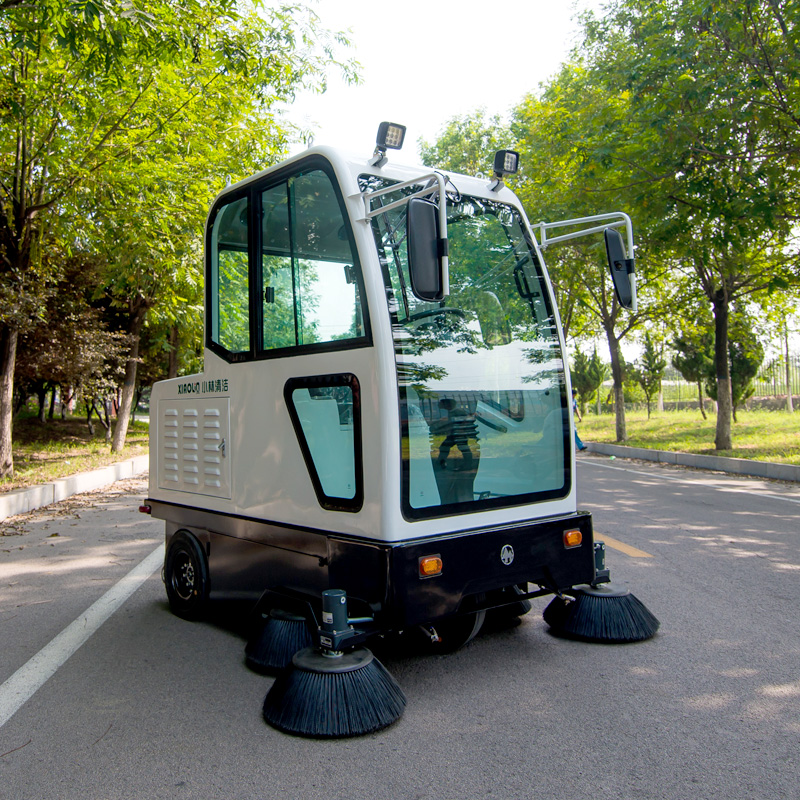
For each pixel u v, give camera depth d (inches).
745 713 129.9
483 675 151.3
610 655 160.4
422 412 138.7
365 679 129.1
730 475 503.5
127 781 112.9
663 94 404.5
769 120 401.1
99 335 644.7
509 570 145.5
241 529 170.6
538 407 160.4
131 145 437.4
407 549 129.8
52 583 240.5
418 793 106.9
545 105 687.7
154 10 326.6
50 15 308.8
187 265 500.7
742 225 412.5
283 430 157.8
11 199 462.6
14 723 135.0
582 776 110.0
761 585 213.2
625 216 151.4
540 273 168.2
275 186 161.9
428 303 144.7
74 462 604.1
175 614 203.0
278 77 483.2
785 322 733.3
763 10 389.1
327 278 146.6
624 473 532.7
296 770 114.7
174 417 200.4
